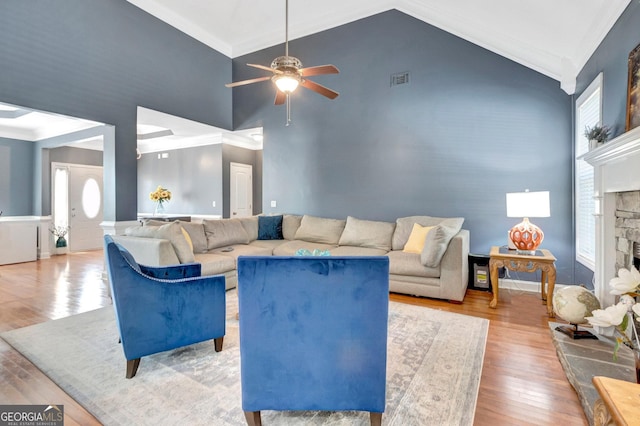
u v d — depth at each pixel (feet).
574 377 5.92
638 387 3.89
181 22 16.69
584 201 11.26
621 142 6.72
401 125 14.92
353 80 15.99
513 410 5.50
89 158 23.86
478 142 13.47
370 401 4.85
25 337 8.43
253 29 17.71
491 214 13.33
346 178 16.33
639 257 7.18
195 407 5.55
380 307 4.70
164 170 25.22
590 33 9.57
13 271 16.58
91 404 5.64
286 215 17.17
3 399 5.81
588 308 7.41
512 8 10.52
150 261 9.97
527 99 12.66
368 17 15.56
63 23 12.33
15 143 20.08
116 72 14.02
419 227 13.17
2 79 10.86
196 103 17.61
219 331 7.54
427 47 14.30
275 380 4.86
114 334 8.63
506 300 11.53
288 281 4.68
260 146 25.29
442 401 5.68
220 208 22.50
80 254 21.88
